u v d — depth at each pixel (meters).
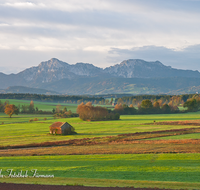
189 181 27.16
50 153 48.38
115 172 31.84
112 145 57.88
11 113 162.38
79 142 65.88
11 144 64.69
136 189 22.95
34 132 92.12
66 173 31.55
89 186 23.97
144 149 50.09
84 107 141.62
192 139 63.38
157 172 31.47
